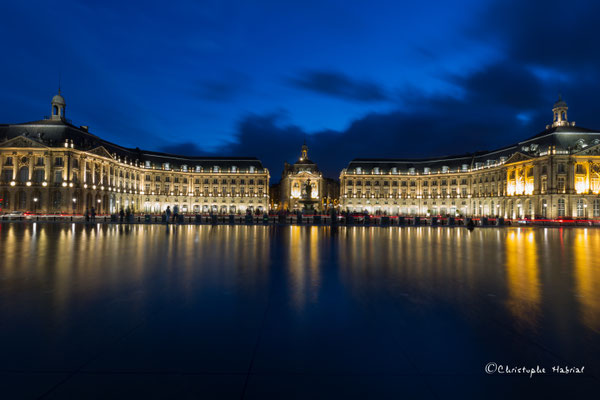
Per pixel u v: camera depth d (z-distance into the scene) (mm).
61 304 7363
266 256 14992
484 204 106312
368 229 39469
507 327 6121
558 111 89125
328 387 4098
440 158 127188
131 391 3996
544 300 7945
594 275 11062
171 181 119375
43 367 4523
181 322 6270
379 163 131000
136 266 12180
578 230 45969
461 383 4227
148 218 51750
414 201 125500
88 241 21703
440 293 8562
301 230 35500
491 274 11172
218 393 3963
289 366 4609
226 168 125812
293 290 8734
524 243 23891
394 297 8141
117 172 98750
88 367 4535
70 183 78812
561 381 4281
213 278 10148
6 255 14953
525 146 92000
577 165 78188
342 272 11273
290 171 138875
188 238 24359
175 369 4500
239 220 51906
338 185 174500
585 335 5762
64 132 82500
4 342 5309
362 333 5801
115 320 6352
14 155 79375
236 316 6629
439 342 5438
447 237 28969
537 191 82188
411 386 4137
